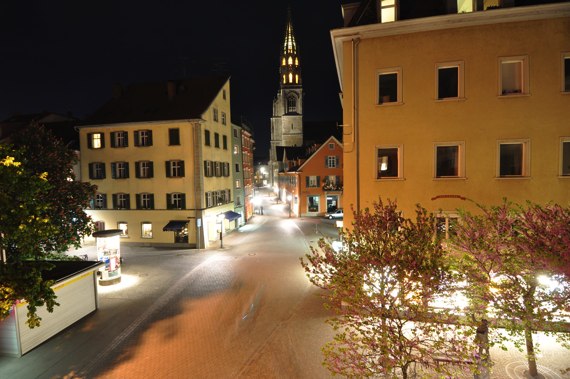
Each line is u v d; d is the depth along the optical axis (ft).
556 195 42.75
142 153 95.76
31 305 27.50
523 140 43.37
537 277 26.07
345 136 48.11
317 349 37.55
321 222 136.46
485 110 44.14
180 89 107.76
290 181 174.91
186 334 42.42
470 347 23.17
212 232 100.63
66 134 116.78
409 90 45.96
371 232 24.34
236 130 130.21
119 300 54.60
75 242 64.54
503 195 43.98
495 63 43.70
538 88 42.80
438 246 23.11
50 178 59.67
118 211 97.55
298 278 64.03
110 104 107.65
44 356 37.91
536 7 41.29
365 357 24.26
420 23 44.52
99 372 34.63
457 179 44.98
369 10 49.14
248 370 34.09
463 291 27.37
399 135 46.44
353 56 47.19
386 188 47.01
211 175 101.09
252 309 49.75
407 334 34.96
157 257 83.87
